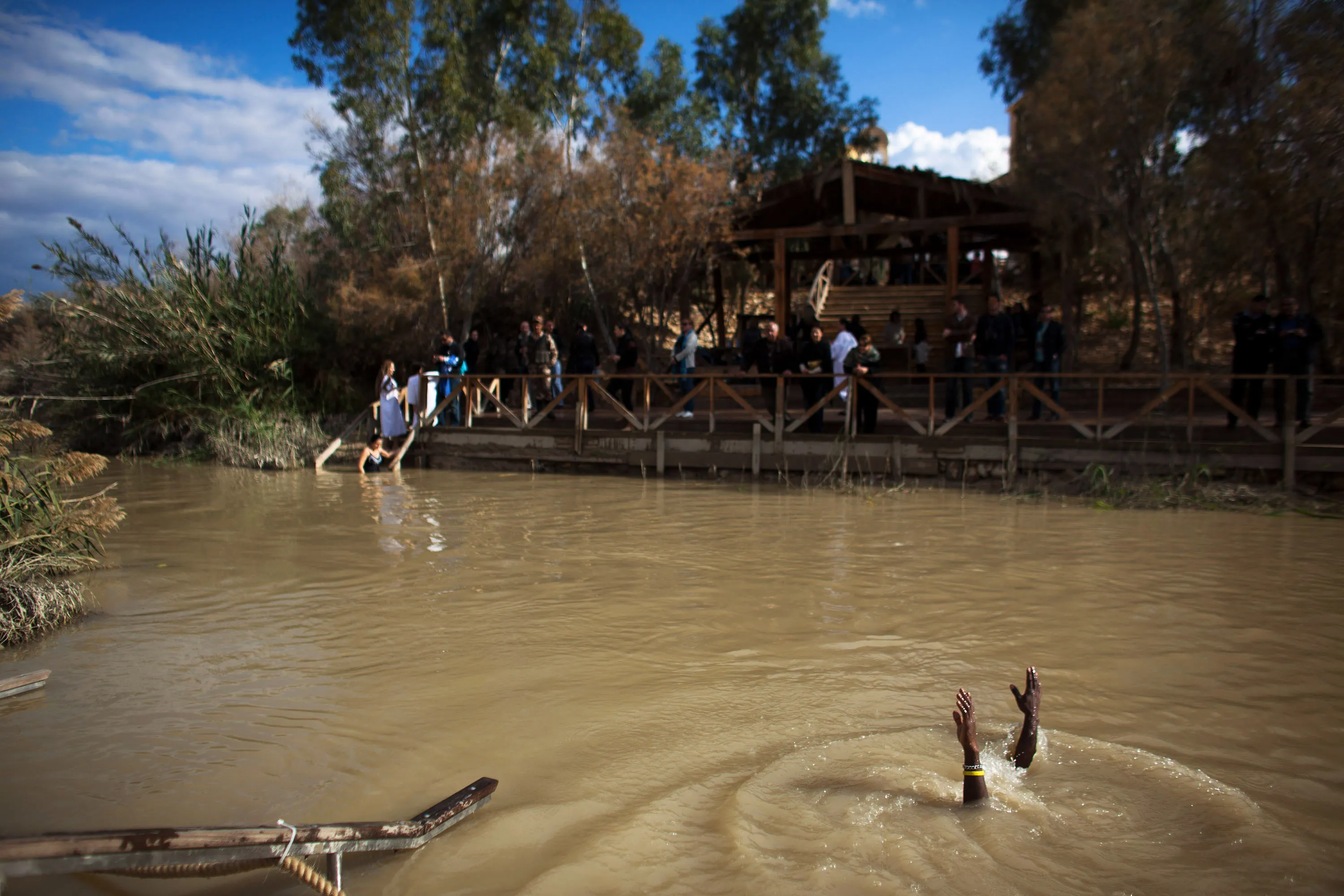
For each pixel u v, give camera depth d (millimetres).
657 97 29297
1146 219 16297
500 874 3107
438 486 13141
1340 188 12781
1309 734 4148
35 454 8016
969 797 3303
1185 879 2830
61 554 7637
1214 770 3768
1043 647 5453
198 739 4305
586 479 13695
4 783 3865
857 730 4223
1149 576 7156
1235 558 7746
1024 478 11664
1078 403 16062
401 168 21000
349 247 21375
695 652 5461
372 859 3227
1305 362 10734
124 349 17484
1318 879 2826
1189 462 10875
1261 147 13633
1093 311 25078
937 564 7633
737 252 22125
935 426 13117
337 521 10078
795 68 31750
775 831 3213
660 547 8492
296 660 5418
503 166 20469
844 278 30469
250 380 17906
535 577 7375
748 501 11219
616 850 3195
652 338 21109
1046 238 19344
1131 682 4840
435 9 21000
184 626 6129
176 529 9617
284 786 3820
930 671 5070
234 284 18594
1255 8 13930
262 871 3221
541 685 4938
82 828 3467
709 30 32250
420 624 6113
